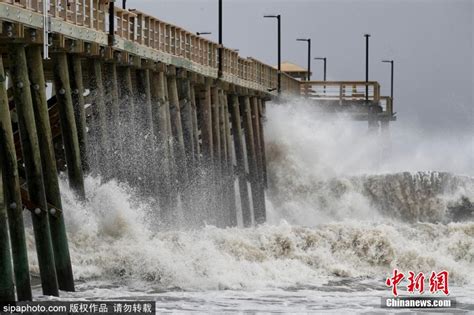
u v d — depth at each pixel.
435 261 84.56
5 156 61.44
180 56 96.31
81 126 74.94
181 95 99.19
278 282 76.88
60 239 66.94
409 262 84.56
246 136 122.00
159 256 74.75
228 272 75.88
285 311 65.06
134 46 84.31
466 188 128.38
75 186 72.81
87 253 74.38
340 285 77.25
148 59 88.19
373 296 72.31
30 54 66.62
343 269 82.44
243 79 119.00
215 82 108.00
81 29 72.88
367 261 84.62
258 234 84.81
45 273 65.81
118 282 72.75
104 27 78.50
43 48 69.00
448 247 87.69
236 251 81.12
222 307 65.62
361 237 85.38
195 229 91.81
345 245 85.06
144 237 78.62
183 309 64.44
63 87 72.12
